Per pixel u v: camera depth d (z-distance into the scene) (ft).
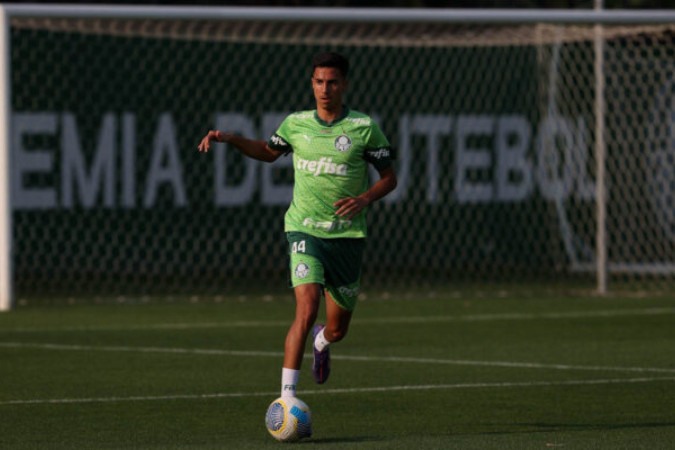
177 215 209.67
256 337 149.48
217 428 93.61
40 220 201.87
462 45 222.28
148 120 208.33
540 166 222.07
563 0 251.19
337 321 98.63
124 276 212.02
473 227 222.07
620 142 220.02
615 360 130.72
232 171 212.43
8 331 154.10
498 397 107.65
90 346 141.08
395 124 223.30
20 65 203.62
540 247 225.35
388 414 99.60
